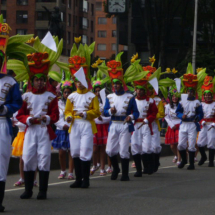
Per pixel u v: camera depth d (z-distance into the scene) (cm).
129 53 5747
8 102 1070
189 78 1867
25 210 1065
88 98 1373
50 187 1376
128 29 5741
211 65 4369
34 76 1190
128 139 1523
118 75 1534
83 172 1366
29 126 1193
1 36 1053
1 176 1048
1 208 1048
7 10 7750
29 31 7731
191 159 1872
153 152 1736
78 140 1370
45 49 1231
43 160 1184
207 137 2000
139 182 1491
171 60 5450
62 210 1070
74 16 8831
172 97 1994
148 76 1784
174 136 2012
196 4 4097
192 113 1859
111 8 2397
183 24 3916
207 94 2027
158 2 3728
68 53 8556
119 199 1199
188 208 1094
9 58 1146
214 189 1355
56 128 1536
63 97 1561
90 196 1238
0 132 1052
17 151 1364
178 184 1449
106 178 1578
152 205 1127
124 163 1523
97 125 1647
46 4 7725
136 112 1525
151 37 3719
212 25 4569
